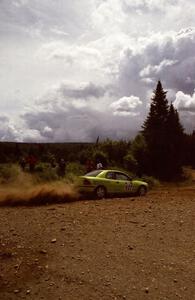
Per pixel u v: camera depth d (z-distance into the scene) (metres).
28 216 9.07
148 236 7.51
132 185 15.57
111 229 7.90
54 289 5.11
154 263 6.09
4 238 6.95
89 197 14.70
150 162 41.78
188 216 9.42
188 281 5.52
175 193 16.95
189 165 71.81
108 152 39.22
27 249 6.43
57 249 6.48
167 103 49.31
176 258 6.36
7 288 5.12
